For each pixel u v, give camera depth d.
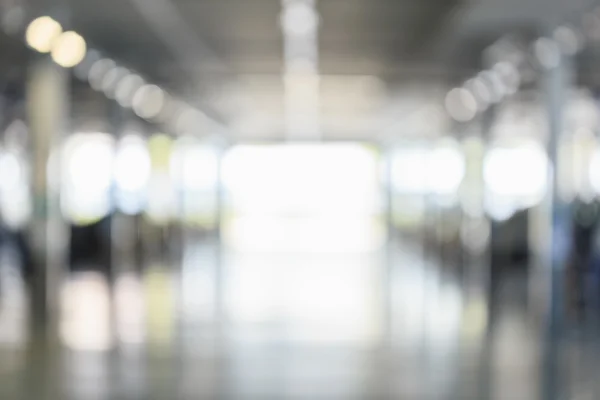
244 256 28.45
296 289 18.53
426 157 31.81
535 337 12.21
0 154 20.12
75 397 8.21
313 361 10.23
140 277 20.59
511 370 9.76
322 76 20.16
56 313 14.06
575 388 8.80
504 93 19.88
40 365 9.77
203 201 39.41
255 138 41.97
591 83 17.78
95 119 22.92
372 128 36.62
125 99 21.98
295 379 9.14
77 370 9.50
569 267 14.59
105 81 19.14
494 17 12.44
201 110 27.53
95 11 12.79
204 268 23.50
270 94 24.12
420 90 22.30
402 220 40.06
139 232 24.00
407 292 18.14
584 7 11.59
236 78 20.47
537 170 22.34
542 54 14.00
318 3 12.52
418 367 9.88
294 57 17.34
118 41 15.30
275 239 40.12
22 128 20.14
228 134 39.94
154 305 15.42
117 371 9.46
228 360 10.23
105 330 12.45
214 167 39.50
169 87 21.39
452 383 9.02
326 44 15.88
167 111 26.19
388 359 10.38
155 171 27.77
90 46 15.48
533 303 15.34
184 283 19.41
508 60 16.20
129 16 13.16
